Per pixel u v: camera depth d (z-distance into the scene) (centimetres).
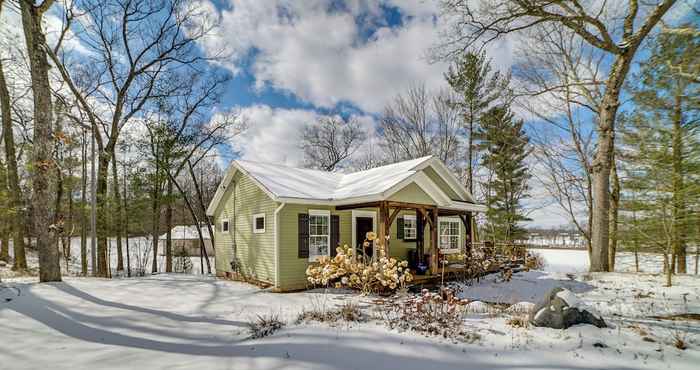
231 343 525
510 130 2553
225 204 1402
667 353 451
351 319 609
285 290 1033
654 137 960
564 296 568
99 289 945
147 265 2355
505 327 566
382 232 1009
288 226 1072
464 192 1548
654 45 972
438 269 1196
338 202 1096
